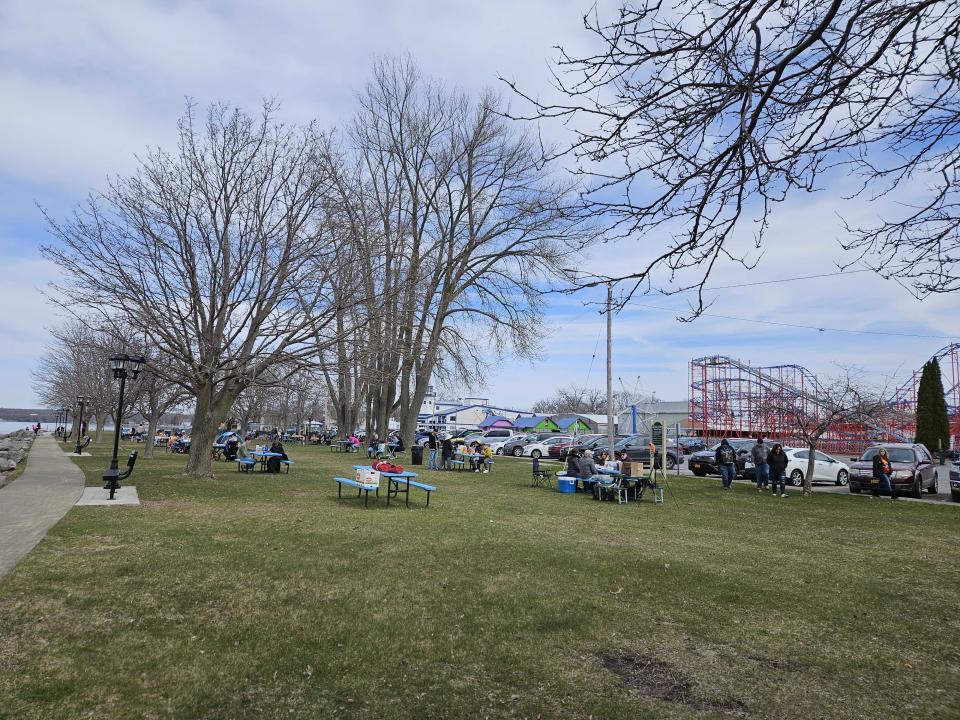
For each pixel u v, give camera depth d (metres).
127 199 16.56
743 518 13.48
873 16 2.89
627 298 3.66
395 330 21.62
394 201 34.91
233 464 25.11
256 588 6.73
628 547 9.66
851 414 19.58
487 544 9.48
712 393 45.12
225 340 17.98
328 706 4.17
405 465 28.17
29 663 4.62
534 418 66.81
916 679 4.83
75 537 9.00
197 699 4.20
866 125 3.16
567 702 4.30
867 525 12.79
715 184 3.19
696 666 5.00
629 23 2.89
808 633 5.86
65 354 42.69
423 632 5.58
